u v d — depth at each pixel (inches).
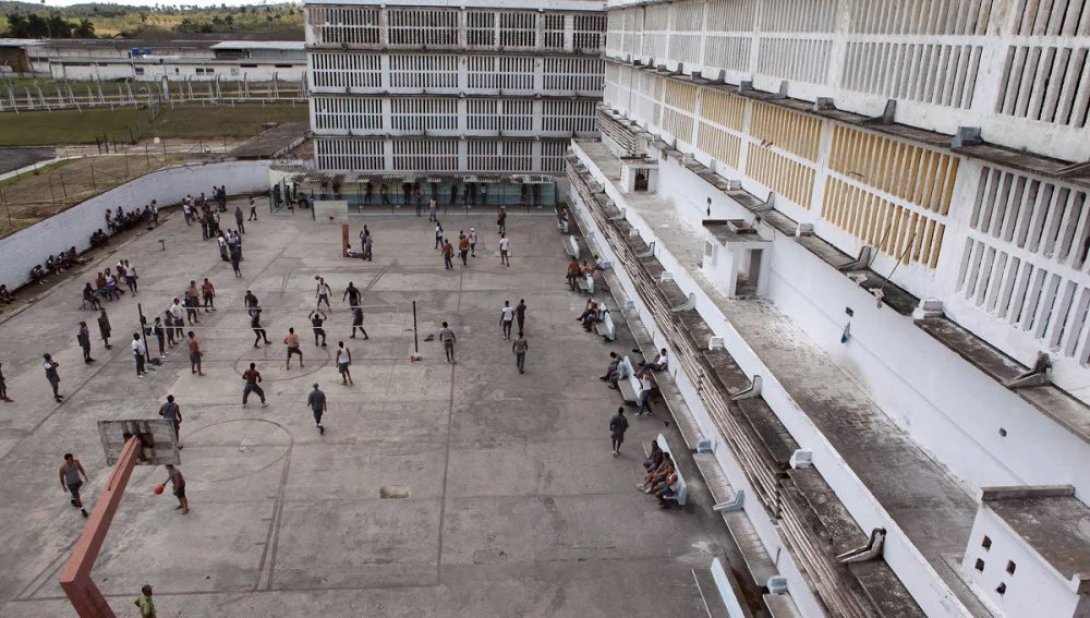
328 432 693.9
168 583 506.3
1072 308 314.0
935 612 315.0
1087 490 303.7
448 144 1595.7
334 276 1127.6
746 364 555.2
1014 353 353.1
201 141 2080.5
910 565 335.3
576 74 1552.7
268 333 917.2
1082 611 252.5
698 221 878.4
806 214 589.0
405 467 641.0
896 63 460.4
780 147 637.9
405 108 1555.1
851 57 514.9
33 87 2864.2
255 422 710.5
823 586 380.2
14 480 616.7
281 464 643.5
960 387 393.4
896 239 461.7
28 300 1013.8
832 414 466.9
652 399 762.8
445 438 687.1
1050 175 305.0
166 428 497.4
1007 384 327.3
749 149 710.5
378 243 1304.1
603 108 1439.5
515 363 842.2
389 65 1514.5
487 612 486.3
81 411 727.1
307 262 1193.4
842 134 526.9
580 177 1317.7
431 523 570.6
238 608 486.3
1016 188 350.0
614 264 1069.8
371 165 1599.4
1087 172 296.4
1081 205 310.2
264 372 813.9
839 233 533.6
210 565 523.5
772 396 503.5
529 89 1556.3
